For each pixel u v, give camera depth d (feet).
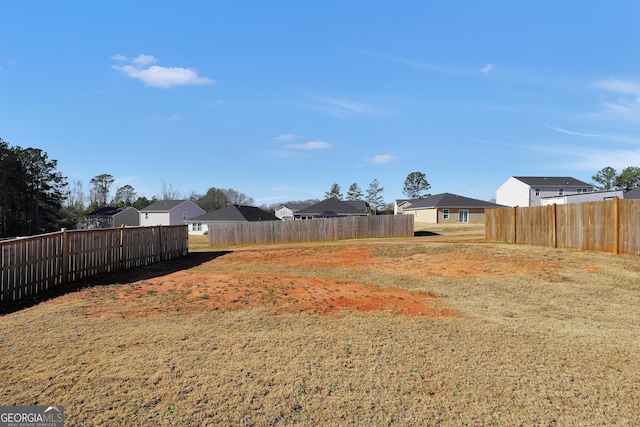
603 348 15.69
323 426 9.92
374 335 17.33
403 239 71.46
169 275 33.60
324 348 15.49
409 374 13.01
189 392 11.60
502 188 170.19
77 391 11.57
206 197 225.15
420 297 26.27
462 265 37.50
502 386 12.18
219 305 23.00
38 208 154.61
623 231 34.83
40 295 25.25
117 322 19.02
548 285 28.91
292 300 24.53
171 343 15.92
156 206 182.50
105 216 191.93
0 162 122.83
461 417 10.37
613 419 10.28
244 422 10.04
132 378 12.48
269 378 12.59
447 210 130.93
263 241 84.38
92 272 32.37
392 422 10.12
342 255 46.75
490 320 20.18
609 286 27.84
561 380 12.62
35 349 15.03
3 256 22.76
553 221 42.50
